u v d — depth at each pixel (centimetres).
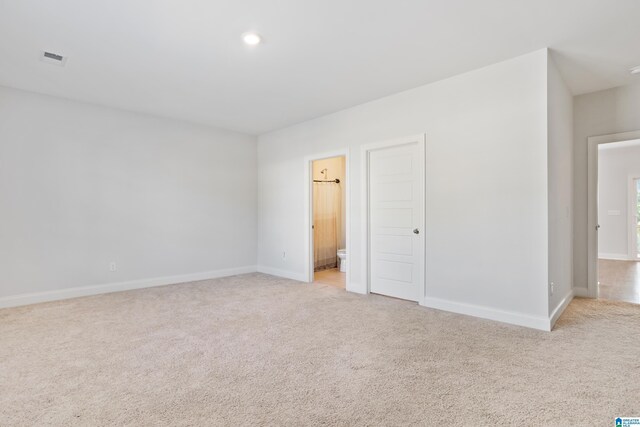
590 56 318
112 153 467
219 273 574
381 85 387
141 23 262
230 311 367
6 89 391
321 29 271
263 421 173
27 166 404
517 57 318
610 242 786
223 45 296
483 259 339
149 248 499
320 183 669
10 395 198
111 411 182
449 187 363
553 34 279
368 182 448
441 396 195
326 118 500
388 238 431
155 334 297
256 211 630
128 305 392
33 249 406
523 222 314
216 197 573
